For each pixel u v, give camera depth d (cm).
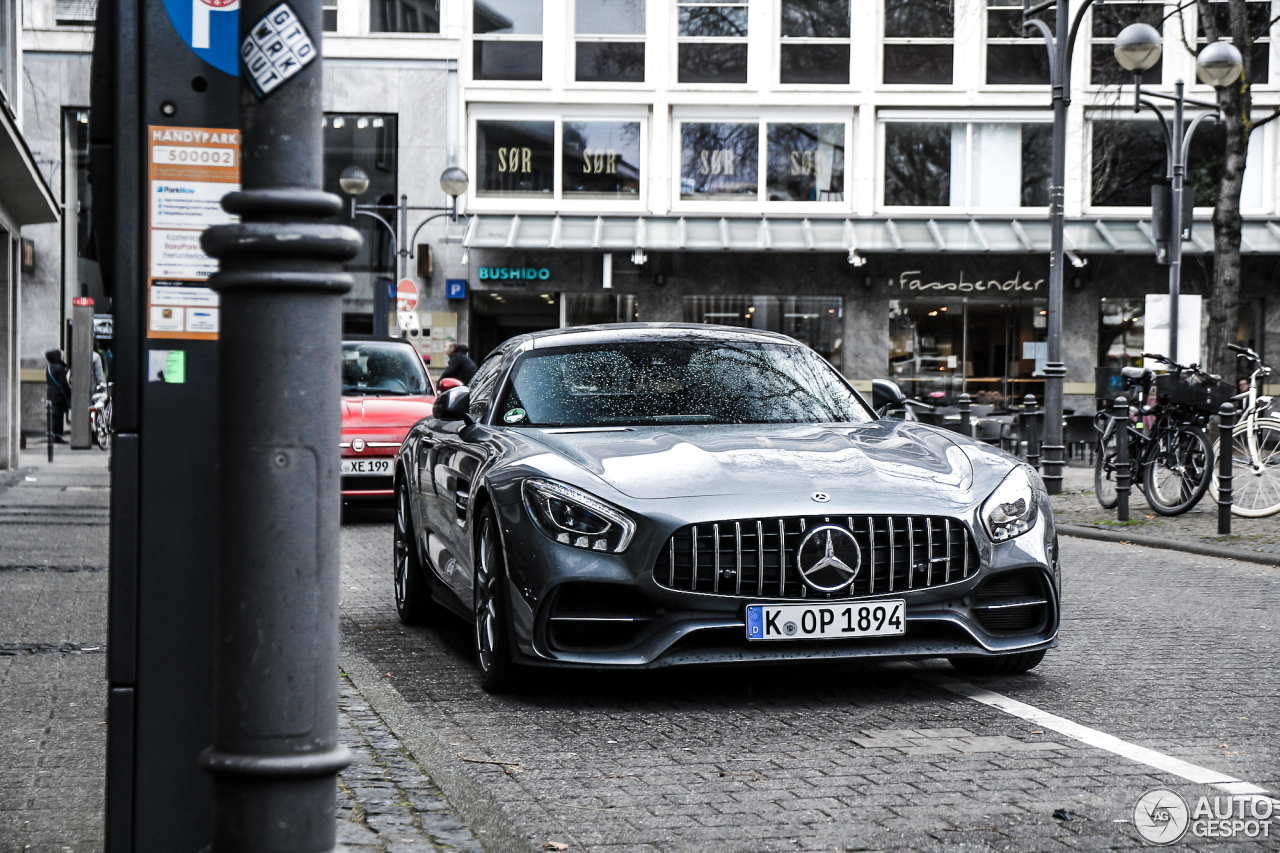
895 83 2819
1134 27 1630
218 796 226
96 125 266
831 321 2817
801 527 509
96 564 929
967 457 574
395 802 370
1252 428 1192
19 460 2098
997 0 2814
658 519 509
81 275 2856
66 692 531
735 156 2831
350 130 2809
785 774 423
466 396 658
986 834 358
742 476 531
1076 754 445
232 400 224
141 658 263
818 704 529
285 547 223
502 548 531
